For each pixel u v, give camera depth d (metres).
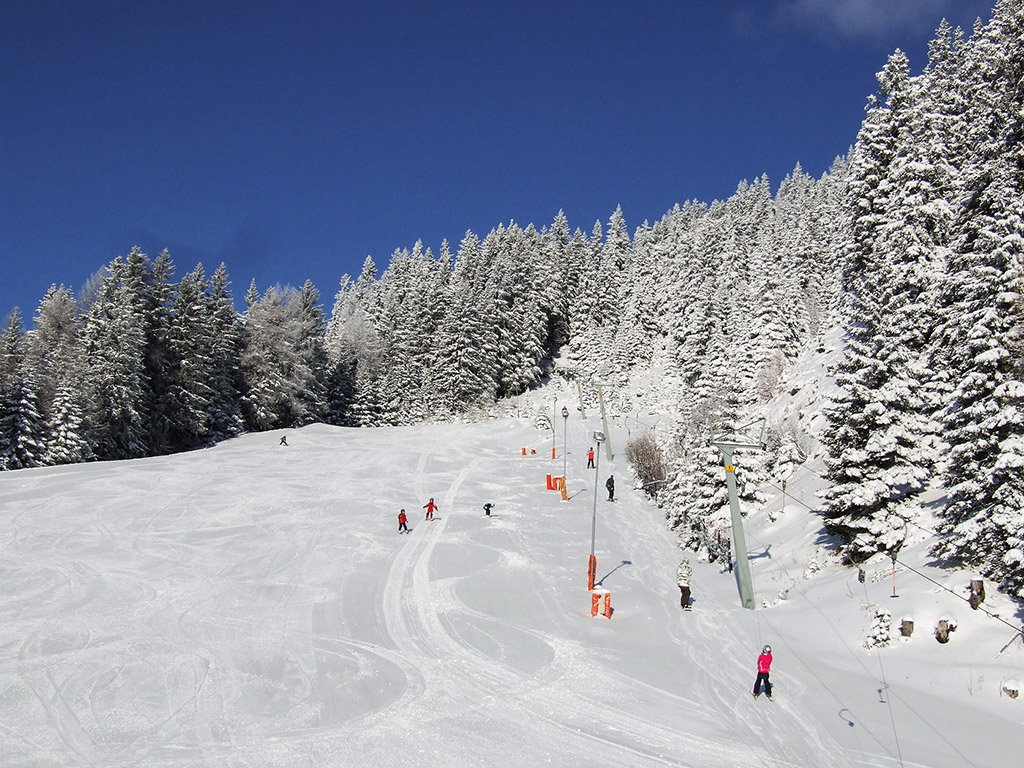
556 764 13.61
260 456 58.34
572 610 23.81
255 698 16.64
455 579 27.14
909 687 16.06
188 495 41.66
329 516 37.62
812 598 22.75
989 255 19.50
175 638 20.56
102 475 46.81
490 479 49.91
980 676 15.45
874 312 23.59
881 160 38.34
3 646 19.66
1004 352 18.20
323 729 15.09
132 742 14.45
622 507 42.22
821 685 17.06
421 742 14.53
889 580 20.98
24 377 54.81
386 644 20.34
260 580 26.56
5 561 28.03
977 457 18.94
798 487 34.09
